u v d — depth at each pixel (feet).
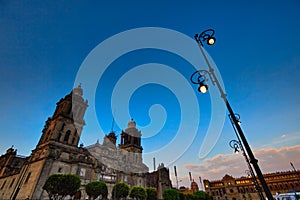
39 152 139.23
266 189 19.79
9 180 154.10
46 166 121.70
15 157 204.03
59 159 130.62
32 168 130.41
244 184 253.65
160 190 181.98
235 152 68.18
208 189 286.87
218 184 282.36
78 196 125.18
